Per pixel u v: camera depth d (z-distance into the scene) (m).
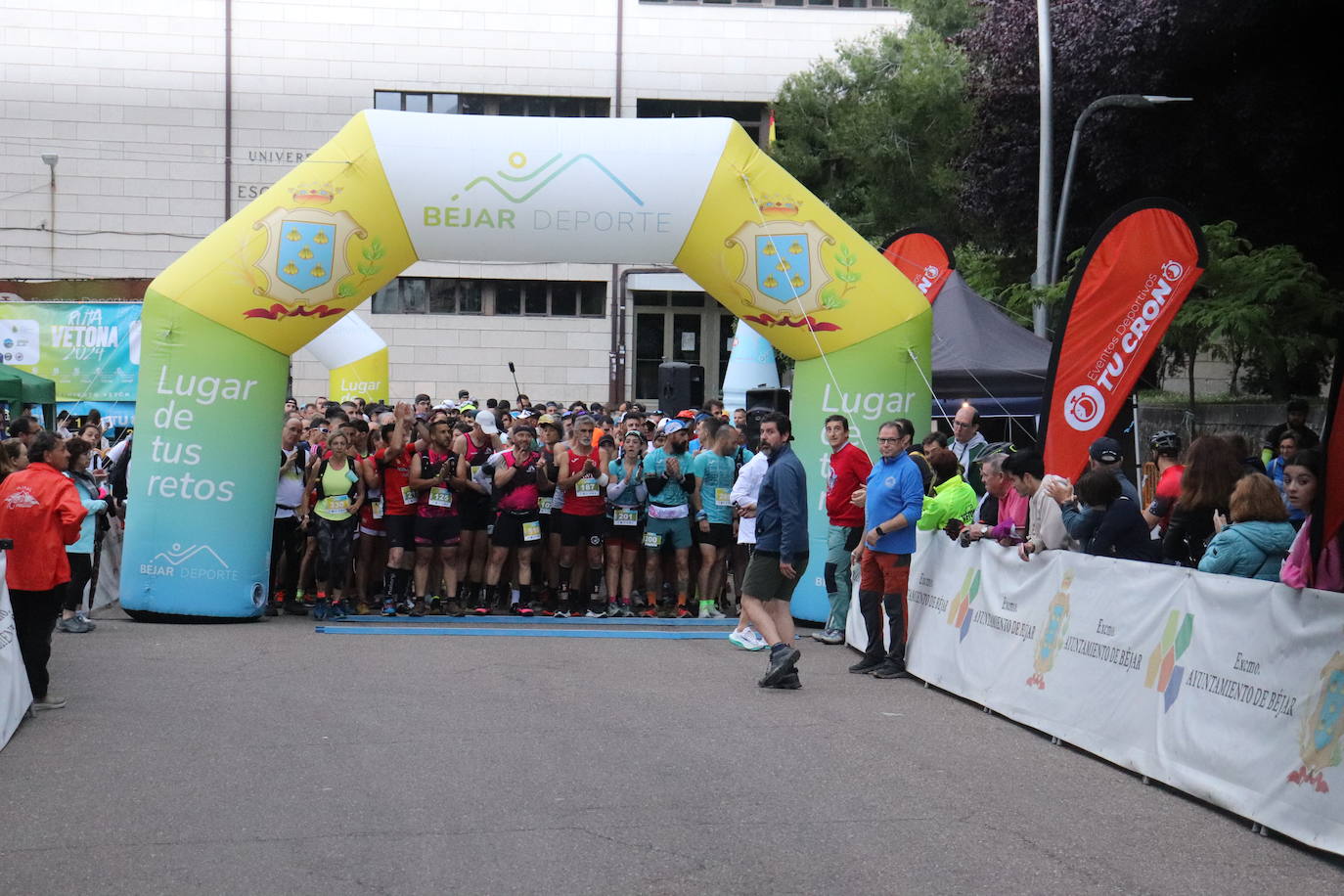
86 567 11.00
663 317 37.34
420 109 34.66
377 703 8.13
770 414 9.03
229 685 8.75
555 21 34.69
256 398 11.77
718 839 5.40
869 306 12.14
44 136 33.66
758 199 12.05
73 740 7.09
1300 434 12.33
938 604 9.29
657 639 11.24
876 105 28.52
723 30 34.97
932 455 9.93
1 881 4.82
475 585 13.27
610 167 11.95
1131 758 6.64
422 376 36.25
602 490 12.81
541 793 6.06
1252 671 5.84
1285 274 17.56
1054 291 17.20
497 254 12.28
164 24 33.78
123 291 31.41
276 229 11.63
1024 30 22.56
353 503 12.15
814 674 9.61
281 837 5.37
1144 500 16.69
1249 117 19.66
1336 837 5.20
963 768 6.73
